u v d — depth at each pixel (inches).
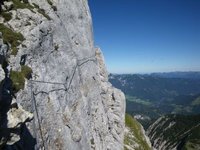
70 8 2170.3
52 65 1576.0
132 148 4069.9
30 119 1000.9
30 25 1422.2
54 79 1568.7
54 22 1705.2
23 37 1346.0
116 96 3408.0
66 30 1946.4
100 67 3208.7
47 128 1384.1
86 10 2618.1
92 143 2038.6
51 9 1749.5
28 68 1302.9
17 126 932.6
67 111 1663.4
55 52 1646.2
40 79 1405.0
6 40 1236.5
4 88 933.2
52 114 1462.8
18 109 970.7
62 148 1483.8
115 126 3289.9
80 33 2304.4
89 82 2305.6
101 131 2416.3
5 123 883.4
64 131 1555.1
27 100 1232.2
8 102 920.3
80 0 2495.1
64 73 1721.2
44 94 1422.2
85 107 2058.3
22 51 1291.8
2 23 1295.5
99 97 2549.2
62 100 1628.9
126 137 4323.3
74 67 1939.0
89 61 2409.0
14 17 1371.8
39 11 1589.6
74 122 1736.0
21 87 1197.1
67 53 1829.5
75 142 1679.4
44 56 1499.8
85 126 1943.9
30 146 1199.6
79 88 1991.9
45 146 1338.6
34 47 1397.6
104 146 2416.3
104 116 2561.5
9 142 931.3
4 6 1368.1
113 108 3334.2
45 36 1534.2
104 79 3233.3
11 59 1209.4
